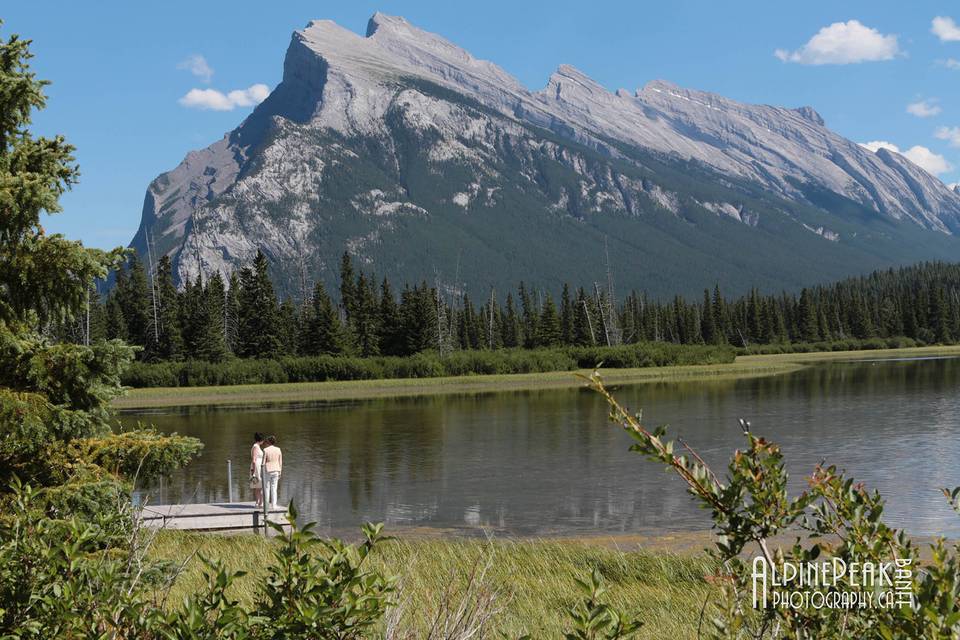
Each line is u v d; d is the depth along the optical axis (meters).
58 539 4.14
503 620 7.34
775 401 56.97
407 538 20.41
